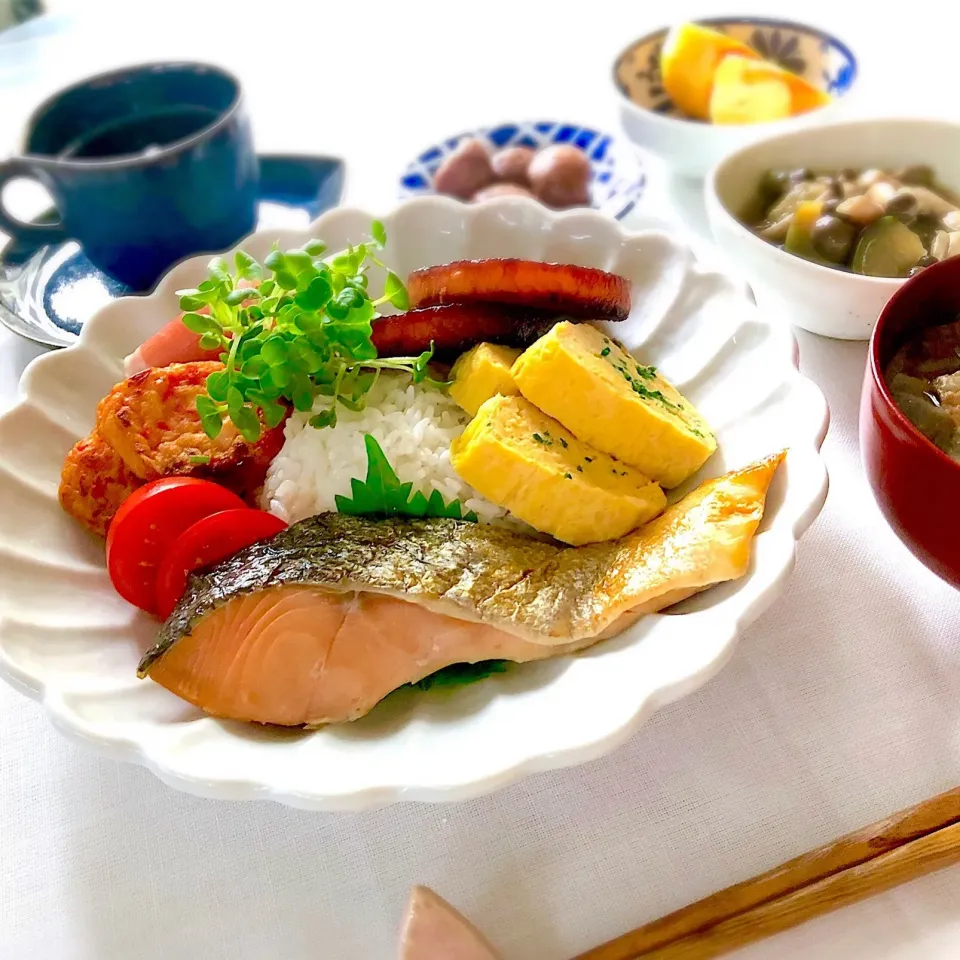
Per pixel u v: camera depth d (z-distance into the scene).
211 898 0.21
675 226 0.36
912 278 0.23
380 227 0.27
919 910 0.19
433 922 0.19
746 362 0.26
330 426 0.27
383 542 0.24
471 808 0.22
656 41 0.40
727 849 0.21
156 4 0.61
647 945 0.19
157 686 0.23
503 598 0.22
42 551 0.24
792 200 0.32
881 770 0.21
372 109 0.47
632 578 0.22
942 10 0.47
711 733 0.22
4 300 0.33
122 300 0.29
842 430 0.28
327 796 0.19
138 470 0.26
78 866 0.22
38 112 0.34
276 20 0.58
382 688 0.23
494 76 0.48
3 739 0.24
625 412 0.24
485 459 0.24
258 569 0.23
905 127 0.32
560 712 0.20
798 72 0.39
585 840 0.21
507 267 0.25
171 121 0.36
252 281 0.28
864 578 0.25
